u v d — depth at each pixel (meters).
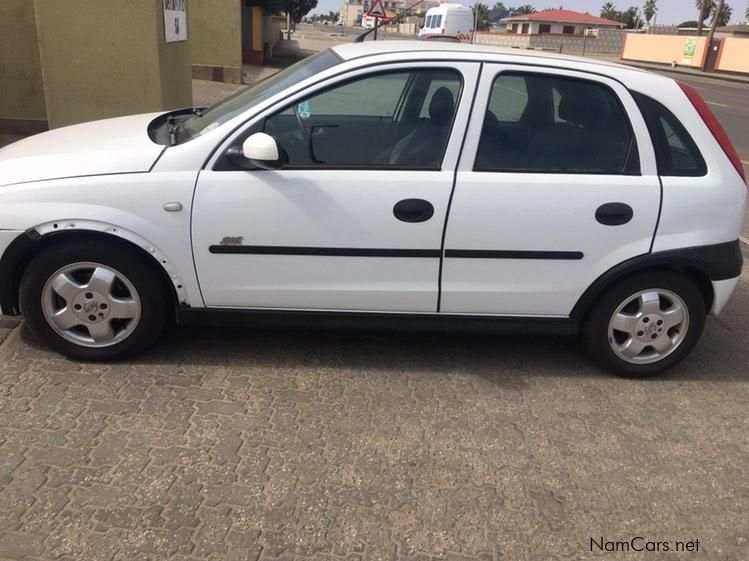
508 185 3.43
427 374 3.80
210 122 3.62
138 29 7.46
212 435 3.12
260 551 2.50
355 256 3.47
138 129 3.86
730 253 3.68
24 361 3.62
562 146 3.52
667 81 3.66
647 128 3.54
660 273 3.69
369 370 3.79
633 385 3.84
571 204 3.47
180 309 3.58
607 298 3.71
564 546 2.65
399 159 3.45
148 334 3.61
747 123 16.17
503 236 3.48
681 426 3.47
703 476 3.10
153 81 7.65
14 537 2.48
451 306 3.63
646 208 3.52
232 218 3.38
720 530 2.79
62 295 3.48
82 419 3.17
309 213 3.38
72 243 3.41
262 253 3.45
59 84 7.52
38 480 2.76
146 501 2.70
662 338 3.82
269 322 3.62
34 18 8.54
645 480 3.05
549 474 3.04
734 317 4.87
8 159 3.54
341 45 4.03
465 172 3.44
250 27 22.89
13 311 3.54
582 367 4.00
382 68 3.46
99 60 7.50
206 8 16.67
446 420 3.38
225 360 3.78
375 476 2.94
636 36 52.78
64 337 3.58
